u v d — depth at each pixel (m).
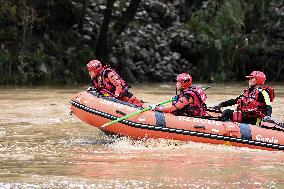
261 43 56.75
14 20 47.78
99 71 22.36
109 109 21.06
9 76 46.00
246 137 19.58
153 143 20.33
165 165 17.09
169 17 57.72
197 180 15.28
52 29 50.62
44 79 46.84
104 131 21.48
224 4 55.06
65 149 19.73
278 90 45.56
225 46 54.88
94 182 15.04
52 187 14.55
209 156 18.39
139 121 20.41
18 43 47.66
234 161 17.66
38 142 21.11
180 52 55.69
